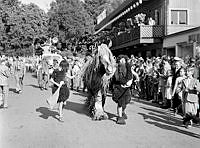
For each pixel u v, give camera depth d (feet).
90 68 36.76
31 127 32.04
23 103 48.88
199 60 36.47
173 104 40.55
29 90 70.64
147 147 24.84
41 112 40.63
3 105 44.93
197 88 31.09
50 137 28.02
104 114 35.99
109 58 33.76
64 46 171.42
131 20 100.53
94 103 37.19
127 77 33.73
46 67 72.23
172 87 41.14
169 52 82.02
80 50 169.68
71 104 47.75
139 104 47.67
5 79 44.04
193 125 32.83
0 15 194.90
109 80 35.78
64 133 29.45
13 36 192.34
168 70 42.75
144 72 53.78
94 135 28.63
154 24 88.58
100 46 34.53
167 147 24.86
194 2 87.66
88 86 37.22
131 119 35.91
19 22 191.11
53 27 167.73
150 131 30.17
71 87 71.61
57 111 41.42
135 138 27.53
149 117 37.01
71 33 164.55
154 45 91.81
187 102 31.45
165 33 86.07
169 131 30.19
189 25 87.25
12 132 29.91
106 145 25.34
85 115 38.60
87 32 168.35
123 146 25.07
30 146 25.18
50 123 33.94
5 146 25.26
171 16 87.04
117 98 33.73
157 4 93.04
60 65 35.42
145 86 53.31
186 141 26.63
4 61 44.47
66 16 164.45
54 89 35.53
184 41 70.49
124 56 34.35
